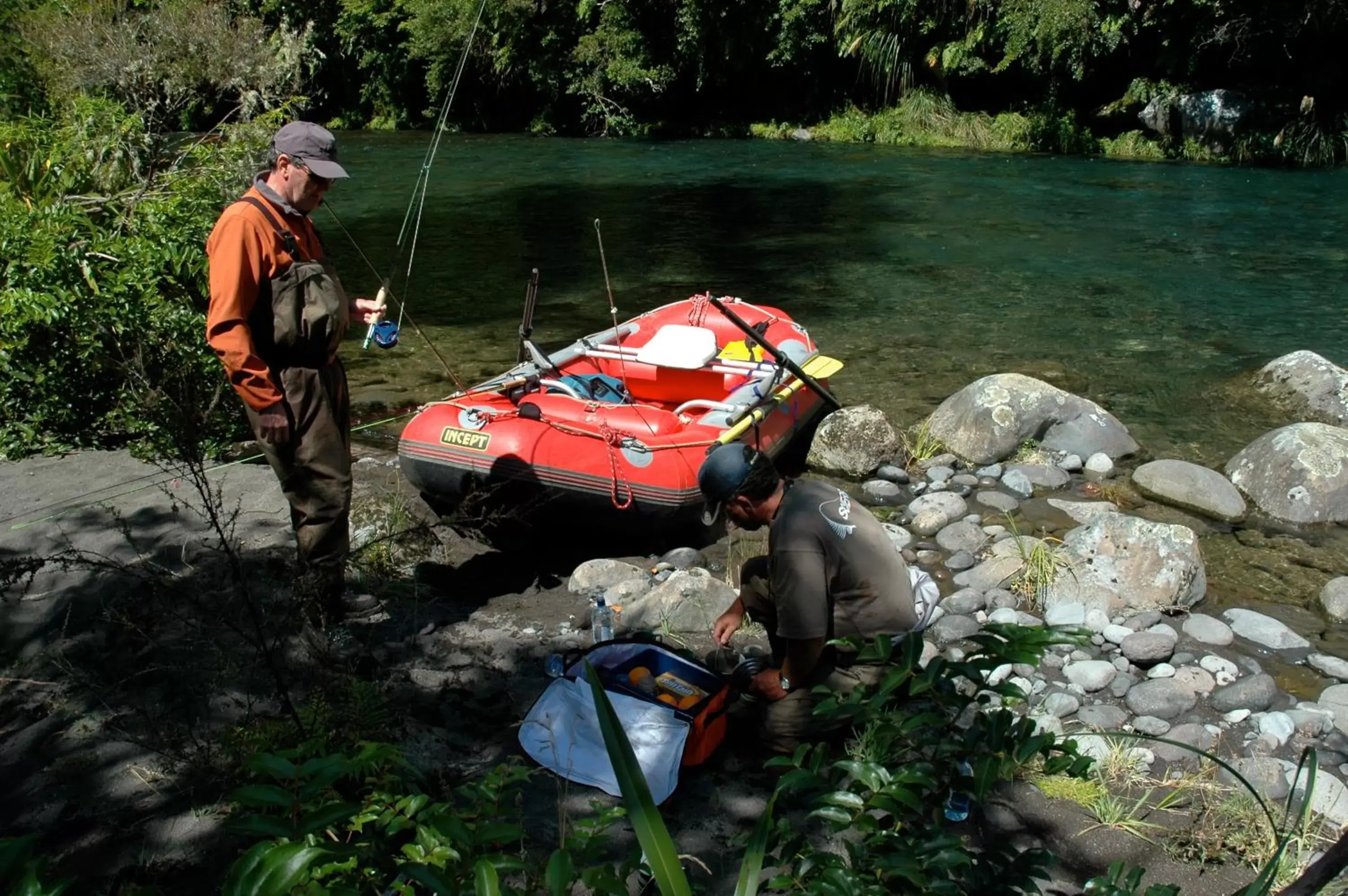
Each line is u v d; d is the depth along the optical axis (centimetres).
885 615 307
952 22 2120
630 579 443
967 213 1338
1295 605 458
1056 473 580
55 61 1134
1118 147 1928
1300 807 309
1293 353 720
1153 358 784
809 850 199
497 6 2284
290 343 334
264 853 150
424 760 306
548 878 162
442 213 1357
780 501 312
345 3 2497
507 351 800
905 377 746
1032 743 201
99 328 448
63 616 376
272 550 421
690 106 2428
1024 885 199
